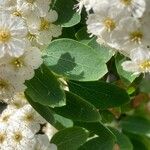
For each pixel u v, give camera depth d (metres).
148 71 0.12
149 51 0.11
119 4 0.11
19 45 0.11
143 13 0.11
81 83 0.13
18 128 0.13
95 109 0.12
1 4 0.12
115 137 0.13
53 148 0.13
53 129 0.14
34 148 0.13
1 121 0.13
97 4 0.11
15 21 0.11
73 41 0.12
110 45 0.11
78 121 0.13
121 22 0.11
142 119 0.18
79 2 0.12
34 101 0.12
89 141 0.13
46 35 0.12
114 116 0.15
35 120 0.13
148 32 0.11
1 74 0.11
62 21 0.13
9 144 0.13
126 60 0.12
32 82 0.12
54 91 0.12
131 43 0.11
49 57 0.12
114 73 0.13
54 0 0.13
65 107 0.12
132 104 0.17
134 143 0.18
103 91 0.13
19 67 0.11
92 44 0.12
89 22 0.11
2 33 0.11
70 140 0.13
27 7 0.12
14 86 0.11
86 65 0.12
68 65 0.12
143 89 0.16
